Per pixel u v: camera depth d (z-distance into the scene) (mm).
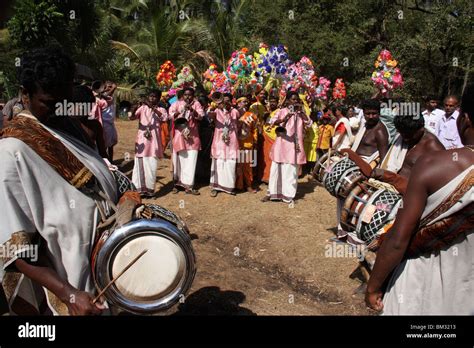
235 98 8562
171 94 8352
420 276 2037
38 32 9234
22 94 2070
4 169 1919
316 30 16922
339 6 16891
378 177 3209
